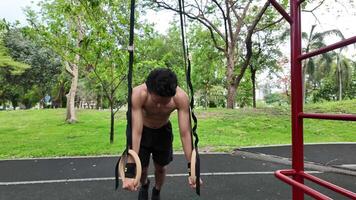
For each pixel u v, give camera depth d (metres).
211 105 34.53
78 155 8.39
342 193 2.02
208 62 27.05
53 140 10.59
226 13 19.19
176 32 28.12
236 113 15.13
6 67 27.28
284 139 10.57
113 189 5.14
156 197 3.87
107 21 9.14
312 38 24.67
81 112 18.50
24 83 30.23
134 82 9.41
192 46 24.62
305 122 13.65
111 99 9.83
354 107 15.56
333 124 13.37
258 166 6.83
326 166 6.55
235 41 19.53
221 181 5.57
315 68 28.25
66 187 5.32
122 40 9.31
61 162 7.51
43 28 10.36
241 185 5.30
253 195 4.75
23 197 4.82
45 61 28.80
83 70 11.07
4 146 9.65
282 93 37.38
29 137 11.32
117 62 9.13
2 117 17.45
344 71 28.41
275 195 4.75
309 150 8.48
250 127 12.54
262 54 24.80
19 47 28.19
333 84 32.81
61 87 37.78
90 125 13.77
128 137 2.65
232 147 9.02
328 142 9.97
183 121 2.89
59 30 10.36
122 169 2.59
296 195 2.47
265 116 14.40
